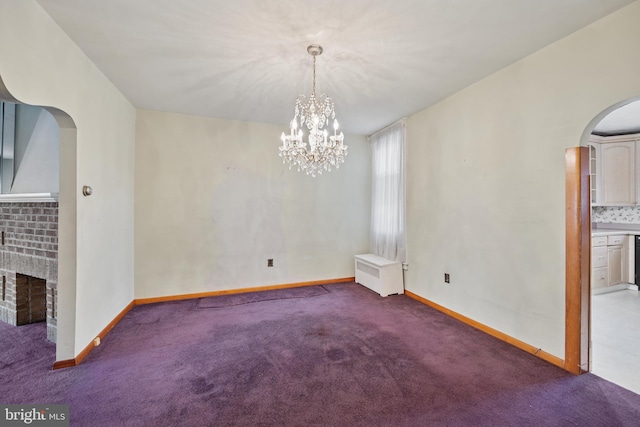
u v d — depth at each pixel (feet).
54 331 8.27
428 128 11.27
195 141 12.29
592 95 6.27
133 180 11.29
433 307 11.08
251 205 13.20
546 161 7.20
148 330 9.10
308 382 6.40
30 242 8.79
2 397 5.86
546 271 7.25
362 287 13.89
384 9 5.76
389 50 7.29
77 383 6.32
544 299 7.30
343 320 9.91
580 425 5.11
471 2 5.56
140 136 11.52
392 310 10.85
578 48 6.50
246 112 11.88
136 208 11.48
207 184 12.48
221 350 7.86
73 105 6.88
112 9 5.74
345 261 14.99
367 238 15.44
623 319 9.96
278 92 9.85
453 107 10.04
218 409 5.54
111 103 9.12
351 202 15.07
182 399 5.82
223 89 9.61
